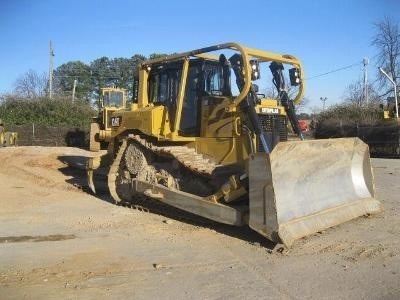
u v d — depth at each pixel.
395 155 25.64
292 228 7.20
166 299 5.15
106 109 21.61
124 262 6.40
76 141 33.25
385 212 9.45
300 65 9.37
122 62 67.94
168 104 9.91
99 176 14.62
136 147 10.07
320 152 8.18
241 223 7.59
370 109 35.00
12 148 24.11
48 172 15.88
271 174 6.98
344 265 6.32
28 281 5.64
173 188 9.09
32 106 37.44
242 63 8.13
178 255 6.75
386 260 6.52
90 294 5.27
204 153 9.05
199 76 9.33
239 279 5.79
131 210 9.94
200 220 8.70
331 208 8.27
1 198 11.14
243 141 8.34
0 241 7.41
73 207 10.23
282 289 5.46
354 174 9.36
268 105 8.59
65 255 6.69
